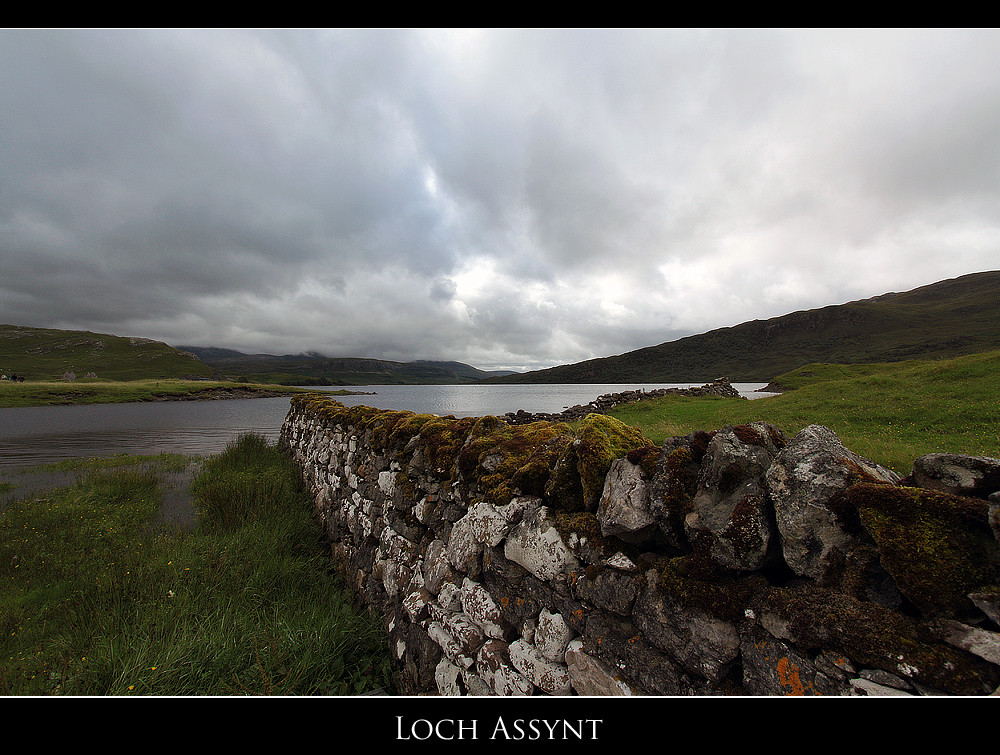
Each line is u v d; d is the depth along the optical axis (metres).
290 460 13.66
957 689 1.33
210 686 3.20
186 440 23.31
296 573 5.47
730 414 14.60
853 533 1.66
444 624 3.27
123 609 4.33
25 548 6.35
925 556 1.45
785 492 1.77
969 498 1.47
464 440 4.07
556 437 3.26
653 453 2.28
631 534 2.24
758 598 1.75
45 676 3.40
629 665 2.06
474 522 3.23
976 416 8.71
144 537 6.72
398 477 4.83
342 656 3.84
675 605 1.93
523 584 2.76
